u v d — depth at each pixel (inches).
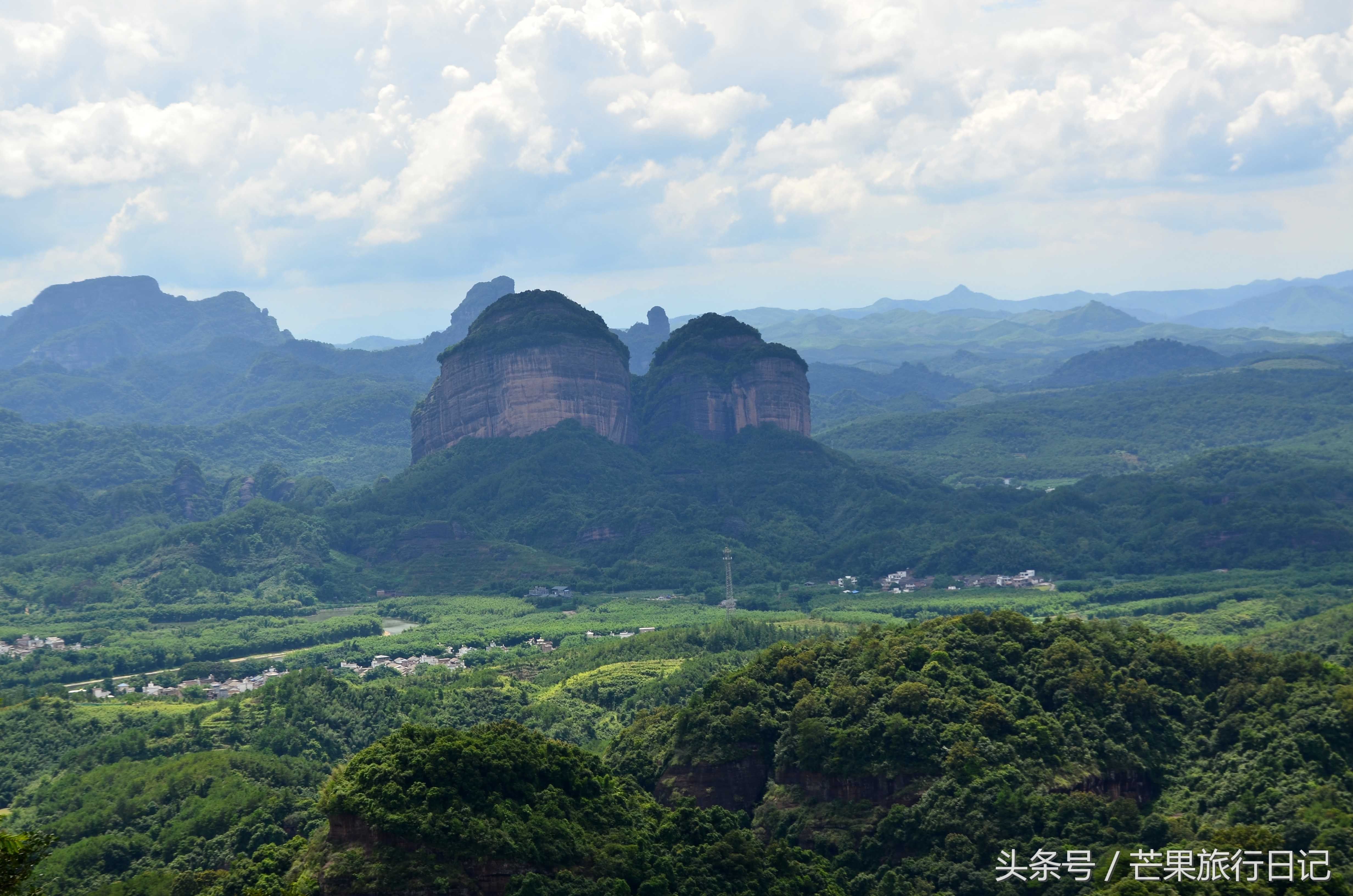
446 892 7426.2
